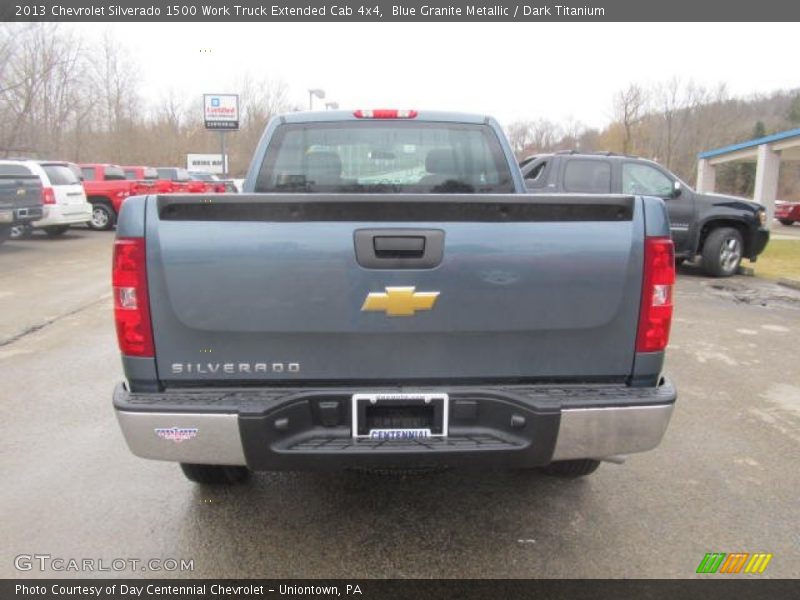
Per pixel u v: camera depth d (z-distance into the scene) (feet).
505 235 7.70
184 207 7.53
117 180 60.70
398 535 9.37
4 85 85.81
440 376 8.00
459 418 7.91
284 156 13.07
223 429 7.48
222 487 10.75
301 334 7.79
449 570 8.54
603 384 8.18
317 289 7.65
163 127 162.61
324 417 7.83
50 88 111.75
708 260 35.27
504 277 7.75
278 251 7.57
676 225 34.40
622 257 7.83
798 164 181.27
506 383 8.11
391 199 7.52
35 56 99.45
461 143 13.24
